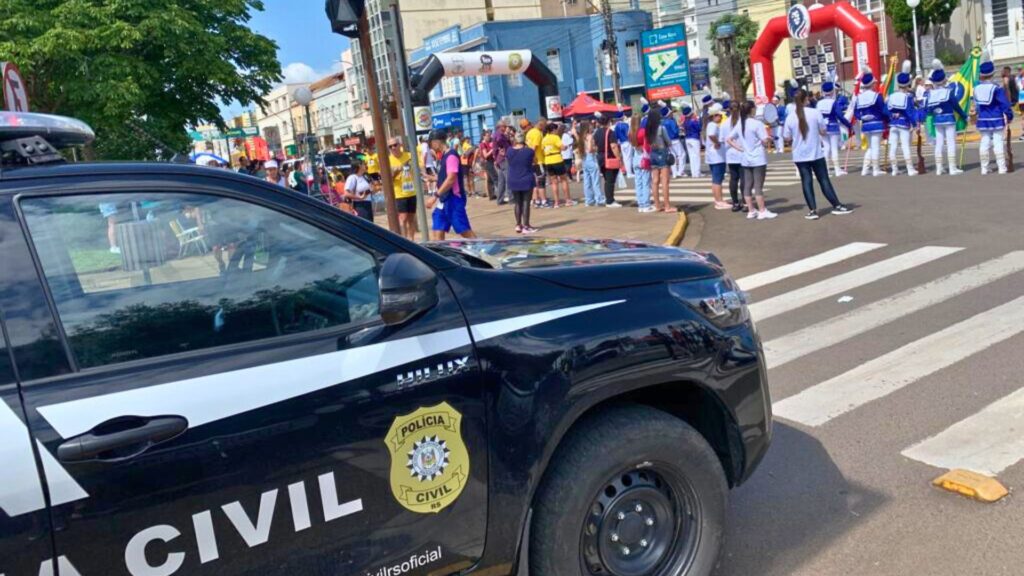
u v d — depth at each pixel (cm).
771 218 1221
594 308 282
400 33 920
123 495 203
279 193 251
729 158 1295
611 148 1485
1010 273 753
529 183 1304
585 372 272
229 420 218
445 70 2605
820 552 348
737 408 313
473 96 4794
